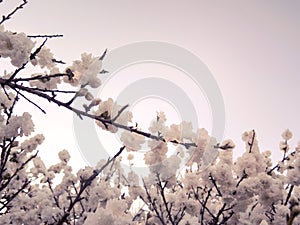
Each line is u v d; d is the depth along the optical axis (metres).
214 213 5.28
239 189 4.33
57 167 6.77
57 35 2.69
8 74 3.17
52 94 2.41
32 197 5.32
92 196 5.40
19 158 4.88
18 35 2.44
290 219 1.26
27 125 3.40
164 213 5.84
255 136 5.06
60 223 3.55
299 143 5.40
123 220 2.02
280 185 4.27
